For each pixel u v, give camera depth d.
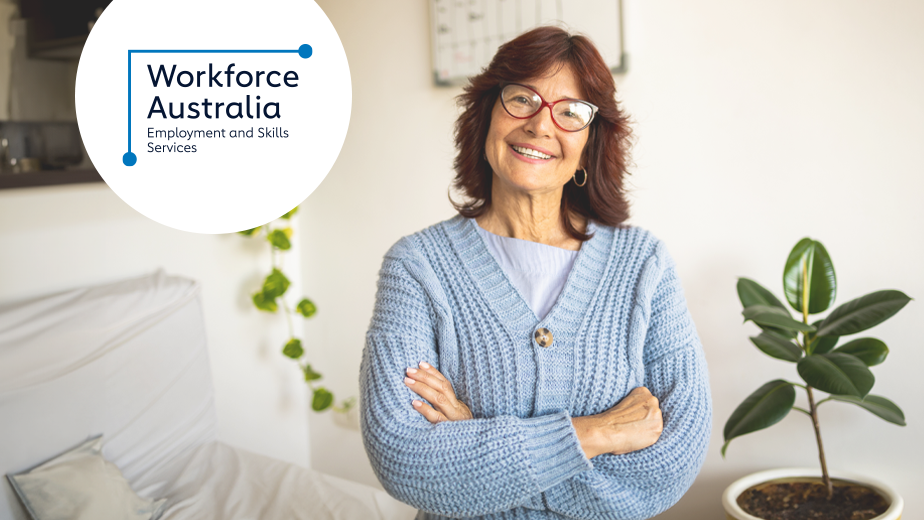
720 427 1.97
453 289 1.10
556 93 1.06
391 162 2.49
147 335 1.96
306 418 2.87
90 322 1.83
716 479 1.99
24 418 1.61
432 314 1.09
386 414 1.01
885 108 1.67
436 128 2.36
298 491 1.86
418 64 2.37
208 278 2.45
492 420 0.96
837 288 1.78
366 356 1.09
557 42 1.06
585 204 1.19
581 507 0.99
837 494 1.65
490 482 0.93
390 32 2.42
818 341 1.60
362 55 2.50
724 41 1.84
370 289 2.62
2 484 1.56
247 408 2.62
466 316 1.08
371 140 2.53
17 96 1.85
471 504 0.94
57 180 1.94
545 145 1.05
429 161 2.40
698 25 1.87
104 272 2.11
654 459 0.98
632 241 1.14
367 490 1.89
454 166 1.22
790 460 1.87
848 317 1.53
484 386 1.05
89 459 1.68
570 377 1.04
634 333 1.06
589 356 1.05
